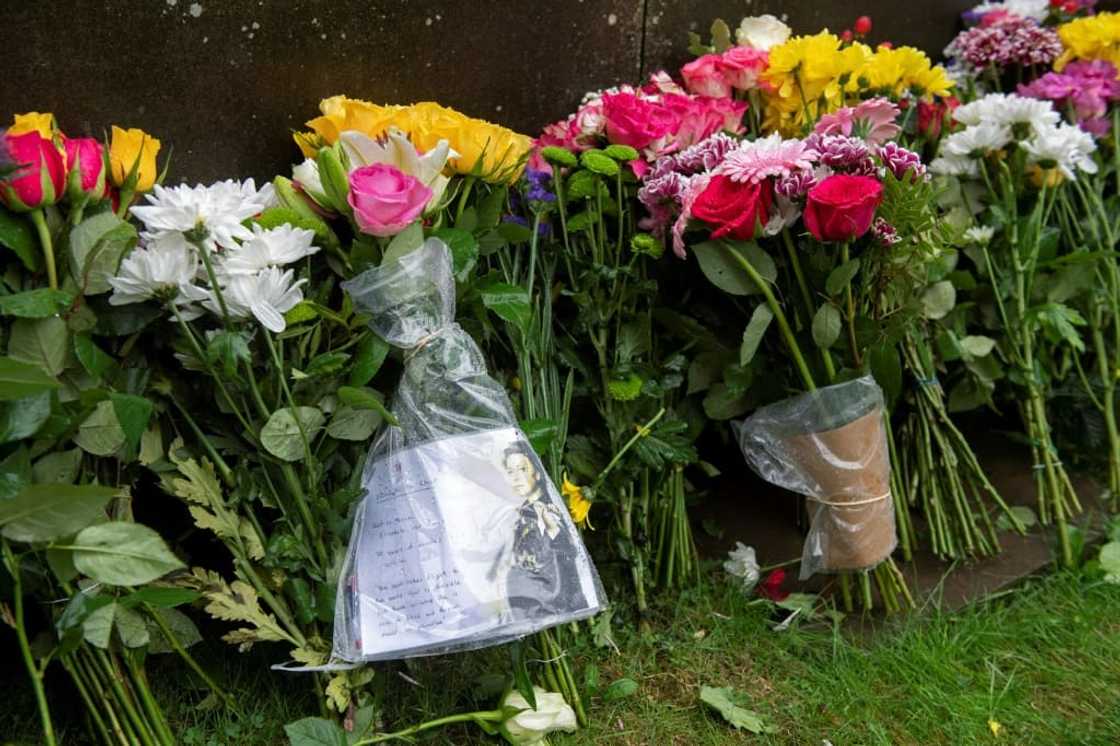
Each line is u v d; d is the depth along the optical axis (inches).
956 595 80.9
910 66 89.4
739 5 93.5
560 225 75.5
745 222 66.5
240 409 59.9
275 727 62.4
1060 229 92.5
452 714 63.4
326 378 60.0
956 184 87.2
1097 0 117.7
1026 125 84.2
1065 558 84.9
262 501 59.3
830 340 70.4
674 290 78.6
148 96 66.0
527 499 59.5
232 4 67.5
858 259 70.2
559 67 83.7
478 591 57.1
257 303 55.4
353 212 59.7
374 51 74.2
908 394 85.3
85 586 54.8
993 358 88.5
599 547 76.0
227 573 69.6
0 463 49.3
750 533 86.7
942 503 86.4
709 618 75.3
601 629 70.6
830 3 100.6
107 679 57.1
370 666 60.6
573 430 76.0
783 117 86.4
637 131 73.7
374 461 60.4
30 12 61.0
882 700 69.0
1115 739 66.3
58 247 55.7
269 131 71.3
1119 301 93.4
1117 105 97.0
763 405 76.4
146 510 68.0
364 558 58.6
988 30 102.0
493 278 67.1
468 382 60.2
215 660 66.3
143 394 58.6
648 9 87.2
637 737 65.1
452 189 67.9
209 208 54.9
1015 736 66.9
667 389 73.1
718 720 67.1
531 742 62.1
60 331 53.0
